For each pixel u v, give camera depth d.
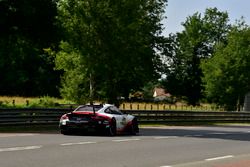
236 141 22.41
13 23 28.53
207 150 17.78
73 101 45.75
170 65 59.88
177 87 95.00
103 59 36.53
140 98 86.62
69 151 15.02
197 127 34.69
